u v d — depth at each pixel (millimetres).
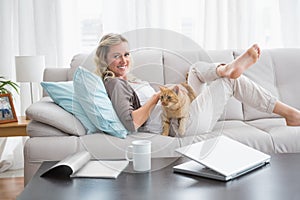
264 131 2576
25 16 3615
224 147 1843
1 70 3633
